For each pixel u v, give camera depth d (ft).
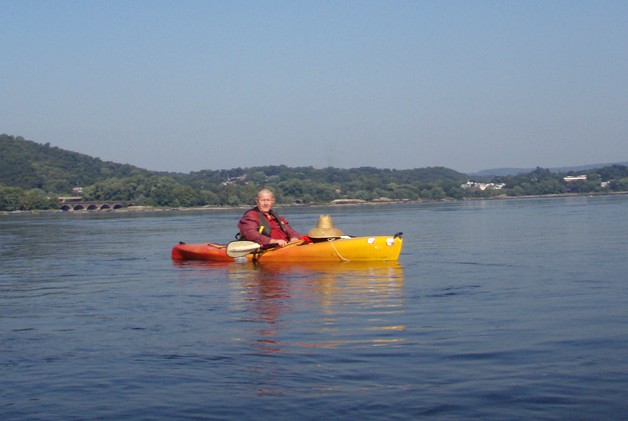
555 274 33.22
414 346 18.02
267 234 43.09
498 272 34.60
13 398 14.66
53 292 31.48
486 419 12.81
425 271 35.58
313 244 41.52
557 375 15.21
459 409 13.30
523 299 25.43
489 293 27.17
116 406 14.05
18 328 22.16
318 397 14.15
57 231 107.04
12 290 32.71
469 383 14.80
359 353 17.40
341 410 13.39
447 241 60.49
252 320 22.29
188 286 31.94
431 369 15.87
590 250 47.06
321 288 29.71
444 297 26.30
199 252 45.96
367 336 19.34
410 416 13.02
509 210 173.17
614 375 15.10
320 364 16.47
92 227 123.54
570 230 73.46
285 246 42.22
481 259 42.09
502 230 77.71
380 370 15.85
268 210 43.68
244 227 43.06
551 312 22.56
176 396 14.52
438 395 14.08
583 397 13.79
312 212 220.02
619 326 20.01
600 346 17.62
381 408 13.44
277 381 15.26
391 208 253.44
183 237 80.89
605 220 96.78
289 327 20.90
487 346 17.88
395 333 19.67
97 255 54.24
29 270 42.78
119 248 62.85
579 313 22.25
